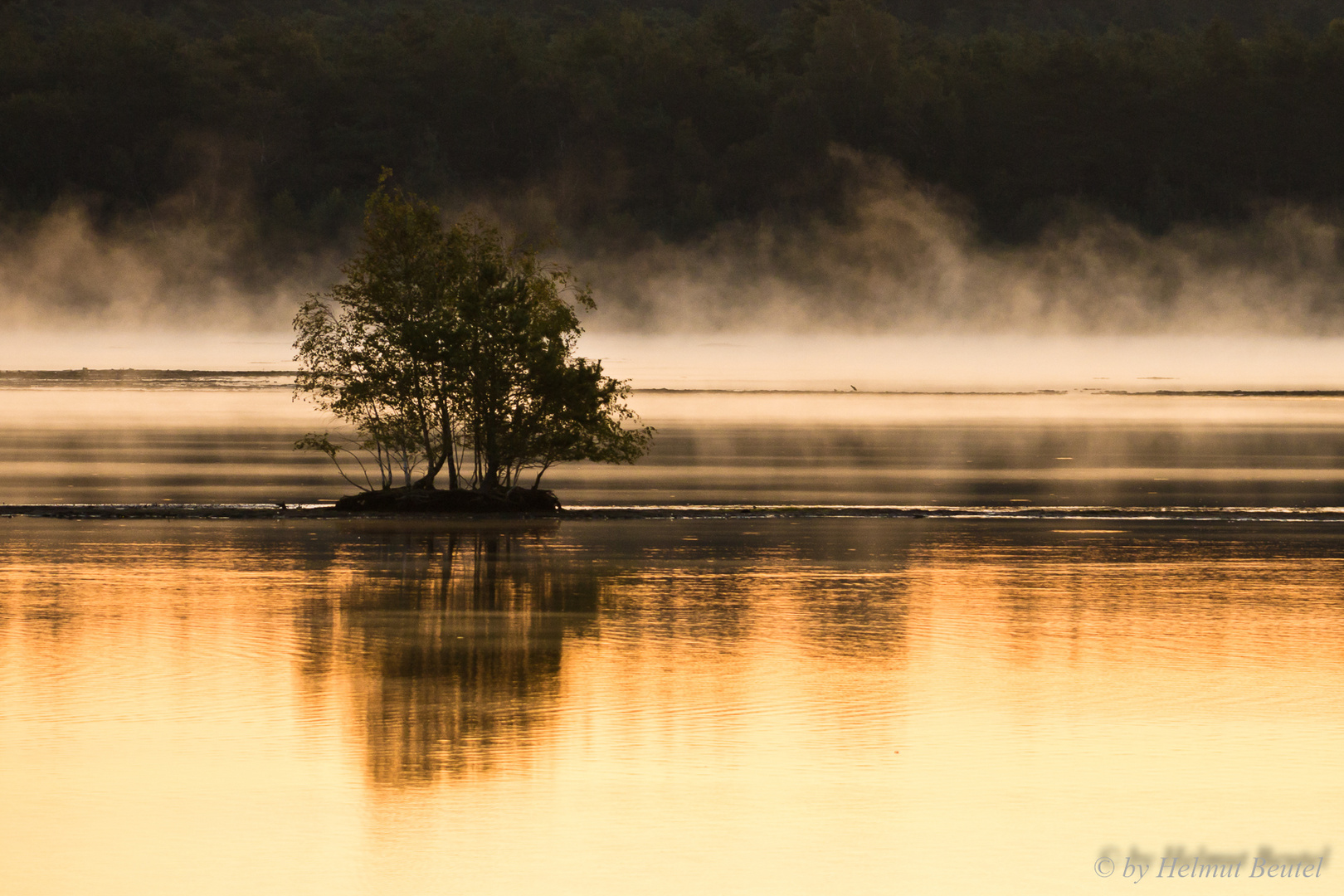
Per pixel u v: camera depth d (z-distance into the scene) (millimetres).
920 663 60250
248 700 53469
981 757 46938
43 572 83125
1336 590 79500
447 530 103000
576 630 67062
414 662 59938
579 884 36656
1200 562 90438
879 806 42406
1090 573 85312
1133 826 41031
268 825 40469
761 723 50688
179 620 69000
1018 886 37000
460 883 36656
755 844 39438
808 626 68312
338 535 100000
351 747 47562
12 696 54031
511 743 48000
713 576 83500
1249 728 50406
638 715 51656
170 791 43094
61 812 41406
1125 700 54125
